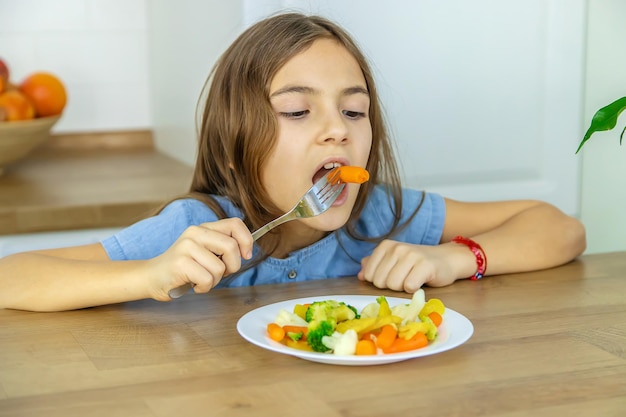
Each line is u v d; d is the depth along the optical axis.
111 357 0.96
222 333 1.04
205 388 0.86
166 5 2.48
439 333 0.99
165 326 1.08
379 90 1.94
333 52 1.34
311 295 1.25
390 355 0.89
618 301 1.19
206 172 1.52
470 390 0.85
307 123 1.31
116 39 2.71
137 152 2.70
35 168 2.41
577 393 0.84
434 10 1.95
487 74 2.02
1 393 0.85
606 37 2.09
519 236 1.42
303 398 0.83
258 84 1.33
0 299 1.18
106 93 2.72
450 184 2.05
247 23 1.83
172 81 2.48
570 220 1.49
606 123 1.21
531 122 2.08
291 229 1.46
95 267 1.19
